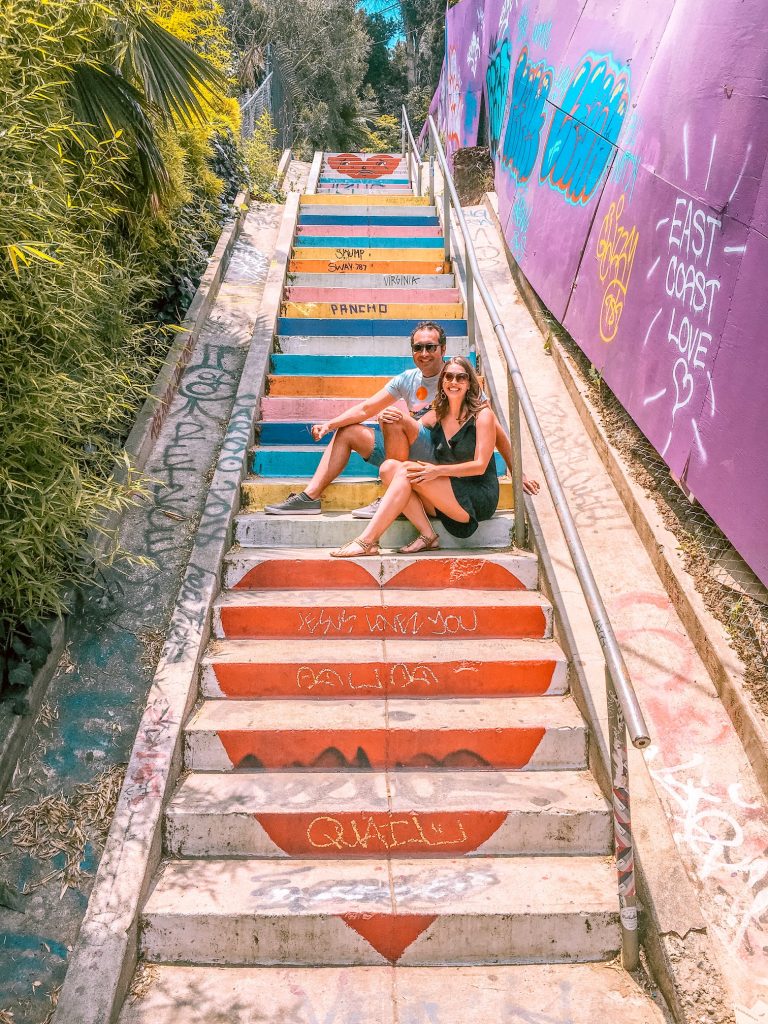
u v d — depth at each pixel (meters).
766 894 2.65
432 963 2.71
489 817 2.95
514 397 3.92
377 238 7.65
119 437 4.50
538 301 6.20
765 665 3.18
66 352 3.52
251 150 9.55
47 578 3.23
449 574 3.90
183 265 6.20
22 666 3.14
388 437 4.08
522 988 2.61
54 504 3.10
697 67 3.92
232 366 5.50
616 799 2.60
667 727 3.13
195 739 3.16
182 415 4.96
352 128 24.03
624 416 4.68
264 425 4.82
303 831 2.95
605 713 3.17
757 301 3.15
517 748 3.21
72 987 2.44
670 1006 2.50
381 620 3.68
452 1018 2.50
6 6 3.30
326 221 8.27
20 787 2.99
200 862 2.92
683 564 3.70
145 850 2.78
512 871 2.89
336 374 5.54
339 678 3.43
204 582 3.76
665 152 4.16
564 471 4.52
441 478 3.90
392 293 6.50
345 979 2.65
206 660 3.43
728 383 3.32
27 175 3.06
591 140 5.44
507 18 9.16
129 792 2.94
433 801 3.00
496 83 9.56
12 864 2.78
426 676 3.45
